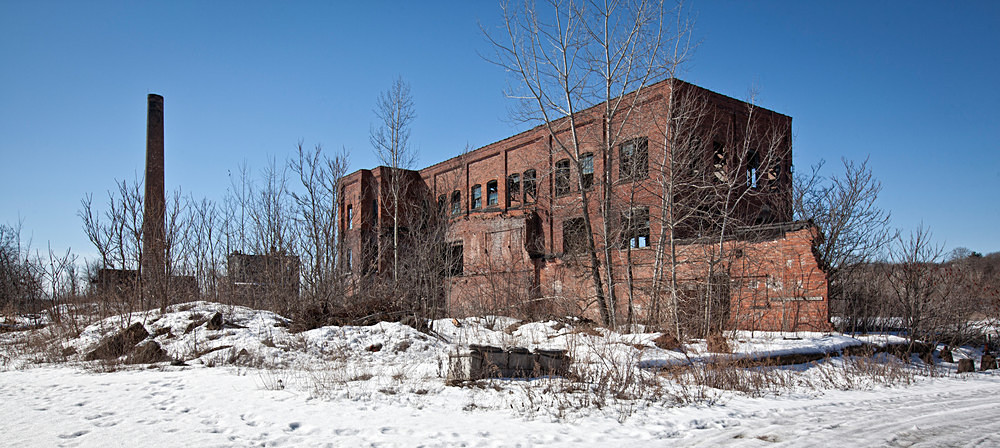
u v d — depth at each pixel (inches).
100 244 962.7
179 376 514.9
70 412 354.3
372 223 1630.2
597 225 1147.9
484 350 482.3
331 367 571.8
